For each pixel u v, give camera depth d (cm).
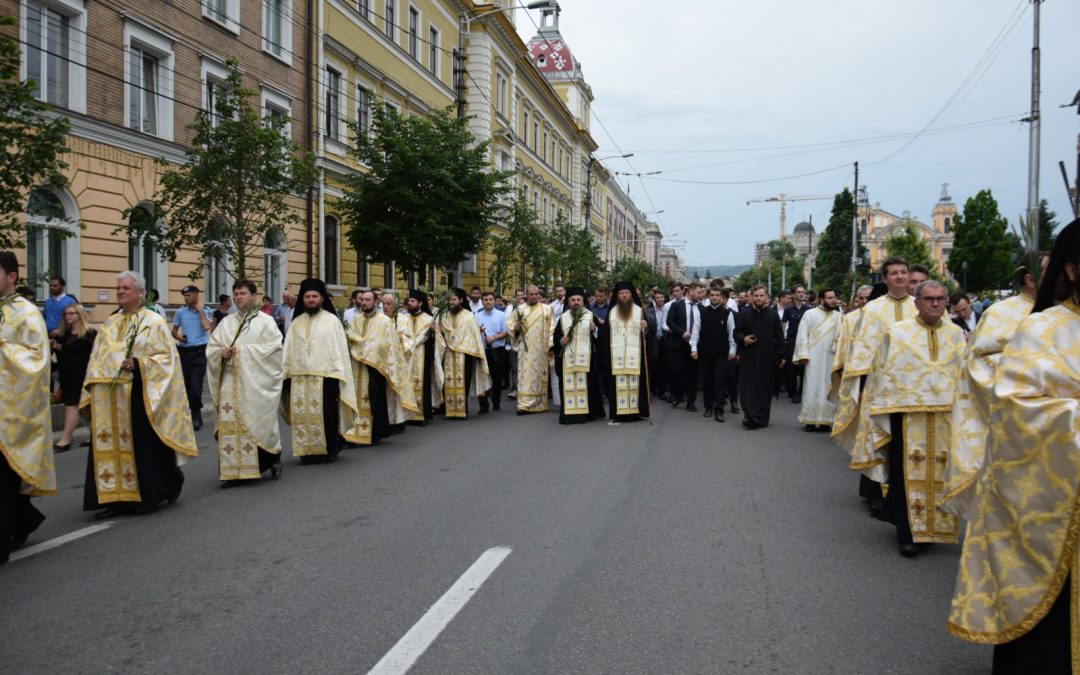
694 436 1078
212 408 1384
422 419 1207
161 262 1720
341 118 2223
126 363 634
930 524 533
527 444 1011
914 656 381
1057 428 274
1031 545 283
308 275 2219
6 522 529
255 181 1453
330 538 580
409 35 2872
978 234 5744
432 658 377
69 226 1477
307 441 862
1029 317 297
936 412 534
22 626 421
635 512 655
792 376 1548
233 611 439
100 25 1525
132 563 526
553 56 6059
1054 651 285
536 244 3108
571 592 466
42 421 536
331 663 373
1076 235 284
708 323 1258
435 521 627
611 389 1212
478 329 1305
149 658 381
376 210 1950
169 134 1711
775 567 516
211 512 661
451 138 1986
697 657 379
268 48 2067
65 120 985
